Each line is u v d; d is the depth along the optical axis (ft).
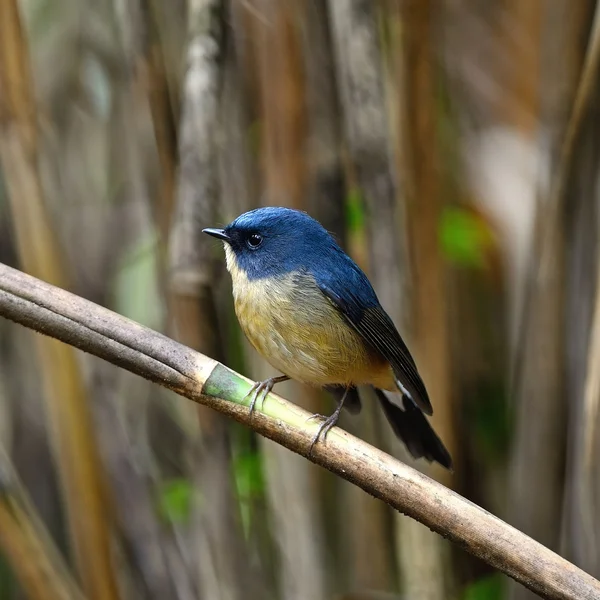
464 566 38.60
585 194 28.68
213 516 28.76
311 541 30.48
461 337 39.63
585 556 29.30
